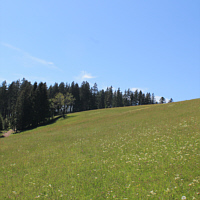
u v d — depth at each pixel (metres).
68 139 27.39
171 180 9.15
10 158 18.72
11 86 106.19
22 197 9.07
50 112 82.69
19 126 69.69
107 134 27.03
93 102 137.12
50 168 13.73
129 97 157.12
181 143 15.67
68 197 8.62
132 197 7.98
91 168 12.81
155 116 38.69
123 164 12.77
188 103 48.91
